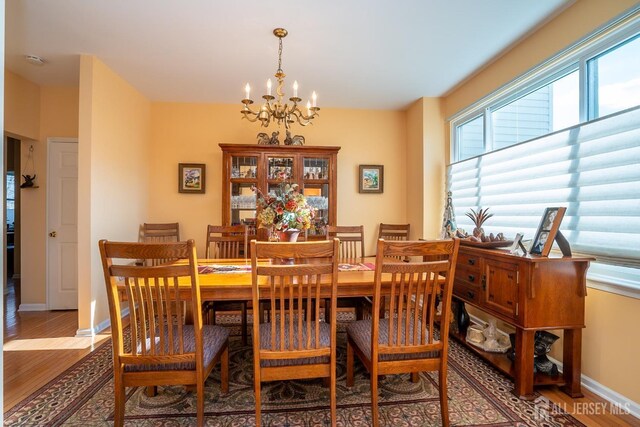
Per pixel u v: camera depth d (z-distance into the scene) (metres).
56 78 3.18
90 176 2.69
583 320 1.83
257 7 2.10
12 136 3.18
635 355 1.67
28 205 3.35
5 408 1.70
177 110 3.83
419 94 3.59
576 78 2.14
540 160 2.34
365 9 2.12
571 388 1.83
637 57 1.76
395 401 1.78
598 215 1.89
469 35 2.43
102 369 2.11
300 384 1.95
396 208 4.11
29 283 3.35
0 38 0.91
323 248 1.42
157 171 3.79
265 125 2.52
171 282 1.71
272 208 2.06
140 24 2.29
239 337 2.69
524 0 2.04
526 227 2.45
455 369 2.14
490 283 2.12
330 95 3.62
